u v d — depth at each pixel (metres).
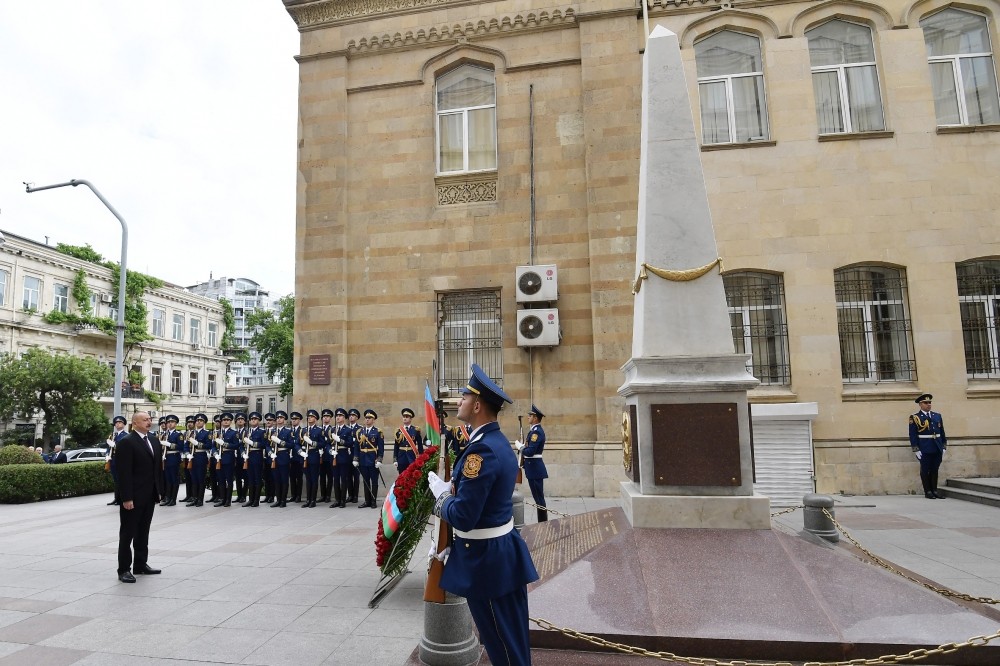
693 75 12.99
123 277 16.08
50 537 9.55
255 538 9.08
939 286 11.94
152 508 7.14
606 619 4.33
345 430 12.30
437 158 13.76
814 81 12.97
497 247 13.09
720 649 4.03
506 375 12.69
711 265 6.07
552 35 13.35
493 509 3.32
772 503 11.28
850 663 3.79
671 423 5.66
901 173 12.26
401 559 5.57
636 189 12.46
